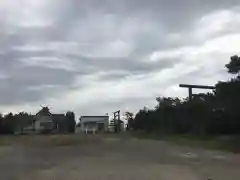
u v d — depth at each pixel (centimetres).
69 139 3091
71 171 1328
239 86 2941
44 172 1307
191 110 3594
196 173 1268
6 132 5697
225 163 1512
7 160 1638
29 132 6075
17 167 1420
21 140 2981
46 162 1566
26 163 1538
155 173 1269
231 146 2203
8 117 5828
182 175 1230
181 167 1403
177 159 1659
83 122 7875
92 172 1300
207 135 3061
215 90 3256
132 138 3216
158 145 2397
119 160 1652
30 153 1969
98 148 2261
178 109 3969
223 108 3119
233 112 2992
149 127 4494
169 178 1181
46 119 7050
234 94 2958
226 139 2611
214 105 3241
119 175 1237
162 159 1675
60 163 1542
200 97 3738
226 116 3095
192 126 3569
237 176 1208
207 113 3303
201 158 1697
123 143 2597
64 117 7488
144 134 3919
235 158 1680
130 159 1677
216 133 3203
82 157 1752
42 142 2752
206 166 1428
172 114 4028
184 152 1966
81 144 2572
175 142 2603
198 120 3397
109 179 1174
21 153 1977
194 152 1956
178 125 3856
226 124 3125
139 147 2288
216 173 1263
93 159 1684
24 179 1188
